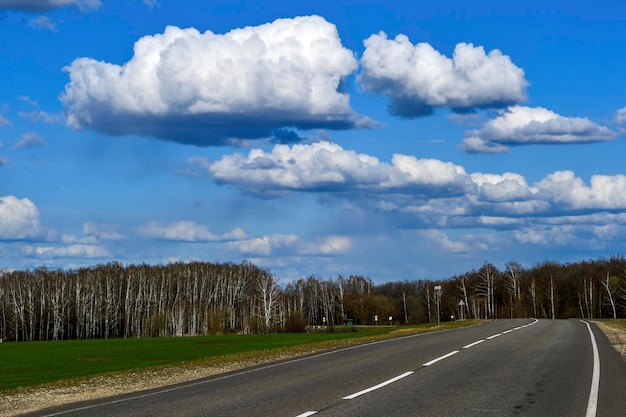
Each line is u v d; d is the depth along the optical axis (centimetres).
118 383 2056
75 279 12381
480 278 15288
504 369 2002
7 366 3525
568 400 1379
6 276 12375
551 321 7550
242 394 1561
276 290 10912
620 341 3450
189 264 13925
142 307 12606
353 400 1398
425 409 1266
